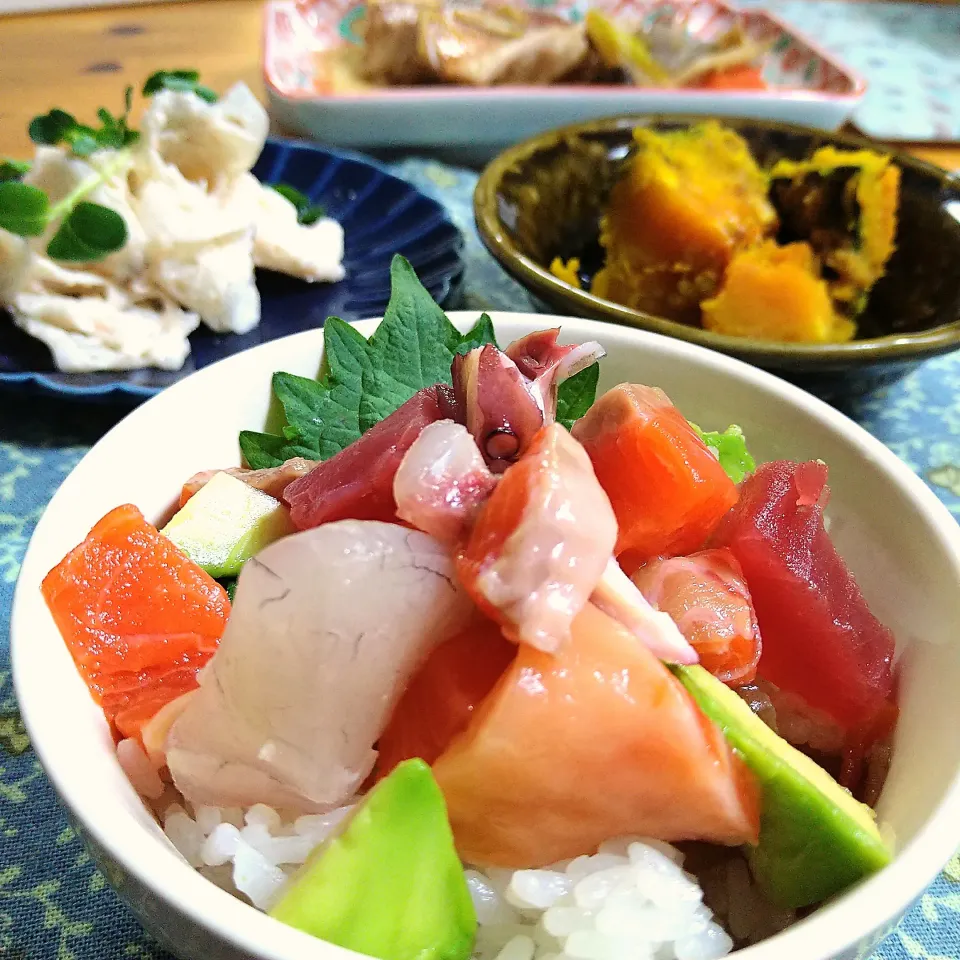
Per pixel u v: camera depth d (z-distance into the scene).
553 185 0.32
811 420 0.18
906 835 0.13
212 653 0.15
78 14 0.54
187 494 0.17
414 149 0.44
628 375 0.20
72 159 0.29
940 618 0.15
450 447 0.13
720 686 0.14
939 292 0.29
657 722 0.12
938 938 0.16
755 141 0.34
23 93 0.44
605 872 0.13
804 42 0.48
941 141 0.44
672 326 0.23
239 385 0.18
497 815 0.13
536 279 0.25
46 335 0.27
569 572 0.12
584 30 0.46
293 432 0.18
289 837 0.13
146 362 0.27
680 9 0.52
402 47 0.45
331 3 0.50
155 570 0.15
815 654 0.15
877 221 0.30
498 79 0.45
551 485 0.13
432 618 0.13
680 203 0.30
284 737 0.13
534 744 0.12
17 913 0.16
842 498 0.17
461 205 0.39
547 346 0.17
